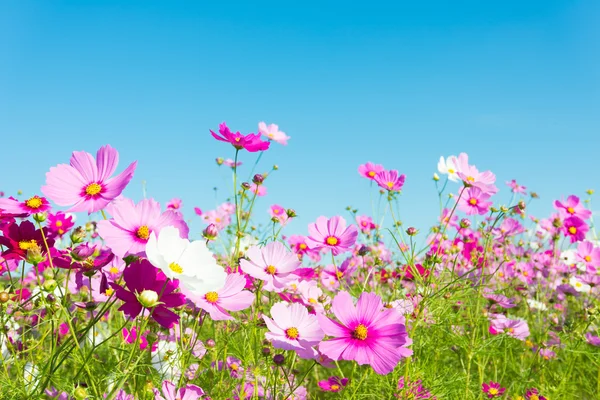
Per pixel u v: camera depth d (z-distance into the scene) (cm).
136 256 61
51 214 81
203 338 89
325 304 88
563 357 125
